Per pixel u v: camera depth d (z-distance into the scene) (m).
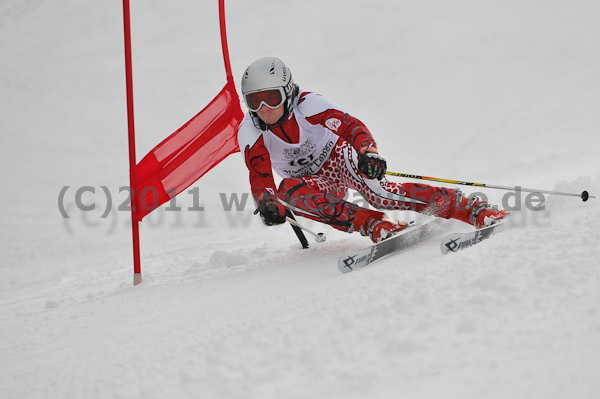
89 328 11.22
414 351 5.98
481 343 5.83
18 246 34.94
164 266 19.58
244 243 21.41
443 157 42.34
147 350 8.46
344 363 6.07
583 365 5.04
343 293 8.68
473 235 10.52
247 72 12.76
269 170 13.49
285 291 10.38
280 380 6.05
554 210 12.26
